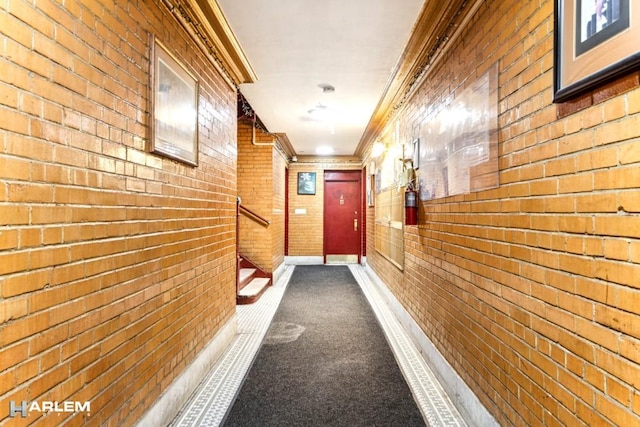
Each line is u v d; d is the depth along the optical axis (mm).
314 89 3869
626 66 982
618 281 1051
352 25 2570
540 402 1429
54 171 1232
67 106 1291
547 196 1385
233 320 3475
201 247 2598
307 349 3266
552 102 1346
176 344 2189
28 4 1129
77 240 1344
